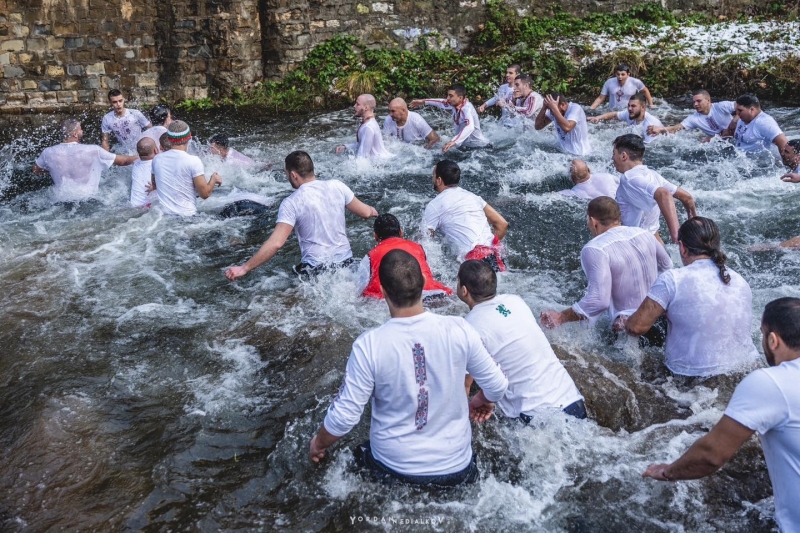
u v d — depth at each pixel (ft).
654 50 42.37
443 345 11.23
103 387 15.96
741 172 27.73
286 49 42.47
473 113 31.30
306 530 11.83
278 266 21.68
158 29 41.22
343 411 11.14
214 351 17.13
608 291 15.76
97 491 12.85
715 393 14.44
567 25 45.91
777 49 41.34
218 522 12.08
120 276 21.24
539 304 18.67
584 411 13.67
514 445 13.25
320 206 19.98
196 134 36.81
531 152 31.19
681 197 18.97
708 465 10.36
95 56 41.24
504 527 11.69
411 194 27.02
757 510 11.96
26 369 16.70
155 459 13.65
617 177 26.14
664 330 16.21
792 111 36.09
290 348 16.89
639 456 13.14
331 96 41.52
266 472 13.20
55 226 25.00
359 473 12.69
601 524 11.76
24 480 13.14
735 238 22.29
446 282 19.56
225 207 25.64
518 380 13.43
